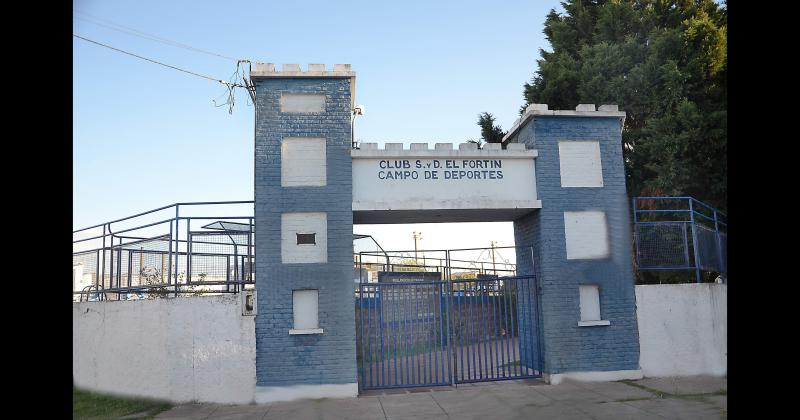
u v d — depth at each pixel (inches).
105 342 480.7
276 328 454.0
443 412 393.4
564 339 483.8
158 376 455.5
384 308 518.6
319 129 478.9
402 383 480.1
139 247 568.7
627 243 503.5
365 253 655.1
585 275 493.4
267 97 478.9
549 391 446.0
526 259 528.1
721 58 811.4
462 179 493.7
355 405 422.0
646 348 493.4
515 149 506.0
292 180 471.8
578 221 500.7
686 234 530.3
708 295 510.6
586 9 987.3
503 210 500.4
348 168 477.4
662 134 773.3
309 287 459.8
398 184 485.4
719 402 392.8
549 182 499.8
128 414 413.4
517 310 524.1
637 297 499.8
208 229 526.3
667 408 379.6
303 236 467.5
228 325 454.3
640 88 823.1
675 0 903.7
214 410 423.8
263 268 459.8
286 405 432.5
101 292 519.8
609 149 513.3
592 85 848.3
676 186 754.2
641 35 889.5
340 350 454.6
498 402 416.2
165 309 461.4
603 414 369.4
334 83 486.6
